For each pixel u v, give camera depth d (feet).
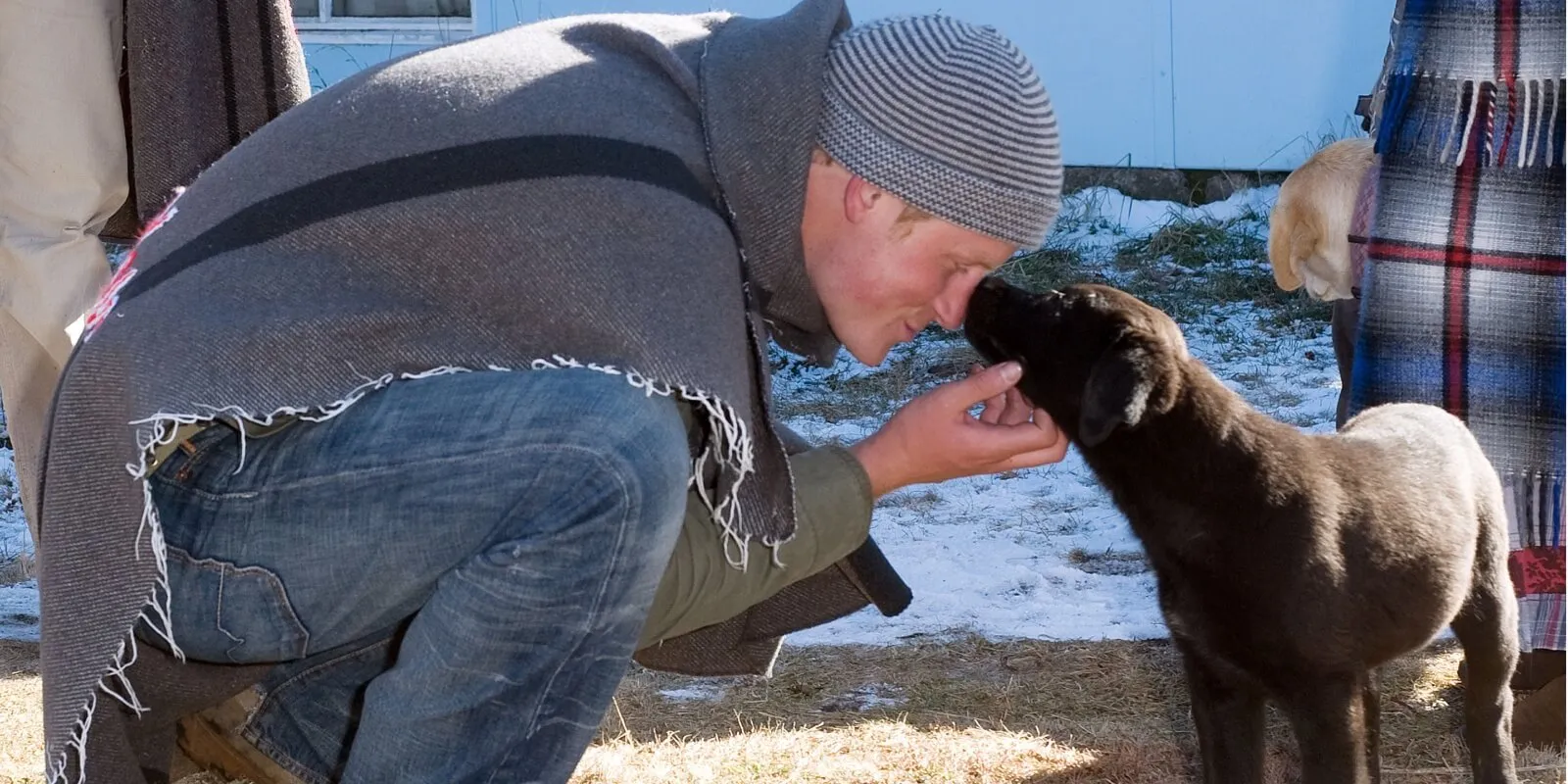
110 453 6.88
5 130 11.19
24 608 17.13
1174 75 35.50
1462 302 12.37
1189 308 30.63
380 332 6.90
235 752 9.62
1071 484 22.16
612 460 6.81
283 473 7.10
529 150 7.13
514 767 6.91
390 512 6.98
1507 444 12.41
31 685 14.25
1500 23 11.96
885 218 7.81
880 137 7.59
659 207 7.09
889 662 15.01
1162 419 10.16
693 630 9.62
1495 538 11.55
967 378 9.21
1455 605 10.88
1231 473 10.09
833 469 9.07
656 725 13.33
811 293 8.07
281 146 7.44
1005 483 22.30
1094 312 10.32
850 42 7.80
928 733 13.00
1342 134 35.12
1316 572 9.92
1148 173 35.99
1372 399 12.86
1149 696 13.99
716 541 8.71
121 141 11.51
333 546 7.08
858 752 12.54
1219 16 35.09
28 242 11.29
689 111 7.68
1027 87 7.75
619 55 7.91
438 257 6.98
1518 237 12.17
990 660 15.06
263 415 6.71
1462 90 12.17
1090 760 12.35
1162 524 10.37
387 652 8.29
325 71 36.27
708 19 8.46
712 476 8.17
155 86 10.87
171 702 8.02
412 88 7.47
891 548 19.33
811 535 8.95
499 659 6.89
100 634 6.82
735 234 7.52
